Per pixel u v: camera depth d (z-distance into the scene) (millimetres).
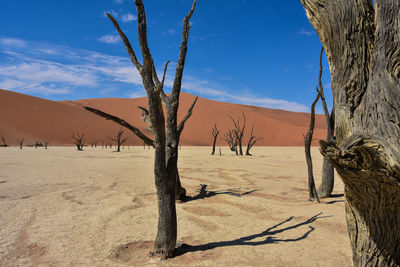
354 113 1876
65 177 9766
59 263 3018
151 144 3277
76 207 5570
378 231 1986
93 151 33281
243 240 3848
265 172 12242
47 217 4805
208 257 3236
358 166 1587
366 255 2096
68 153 27125
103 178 9727
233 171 12344
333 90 2115
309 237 3957
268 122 84438
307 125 98688
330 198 6973
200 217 5066
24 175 10133
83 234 3979
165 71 3098
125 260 3170
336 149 1626
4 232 3979
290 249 3486
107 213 5152
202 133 79750
